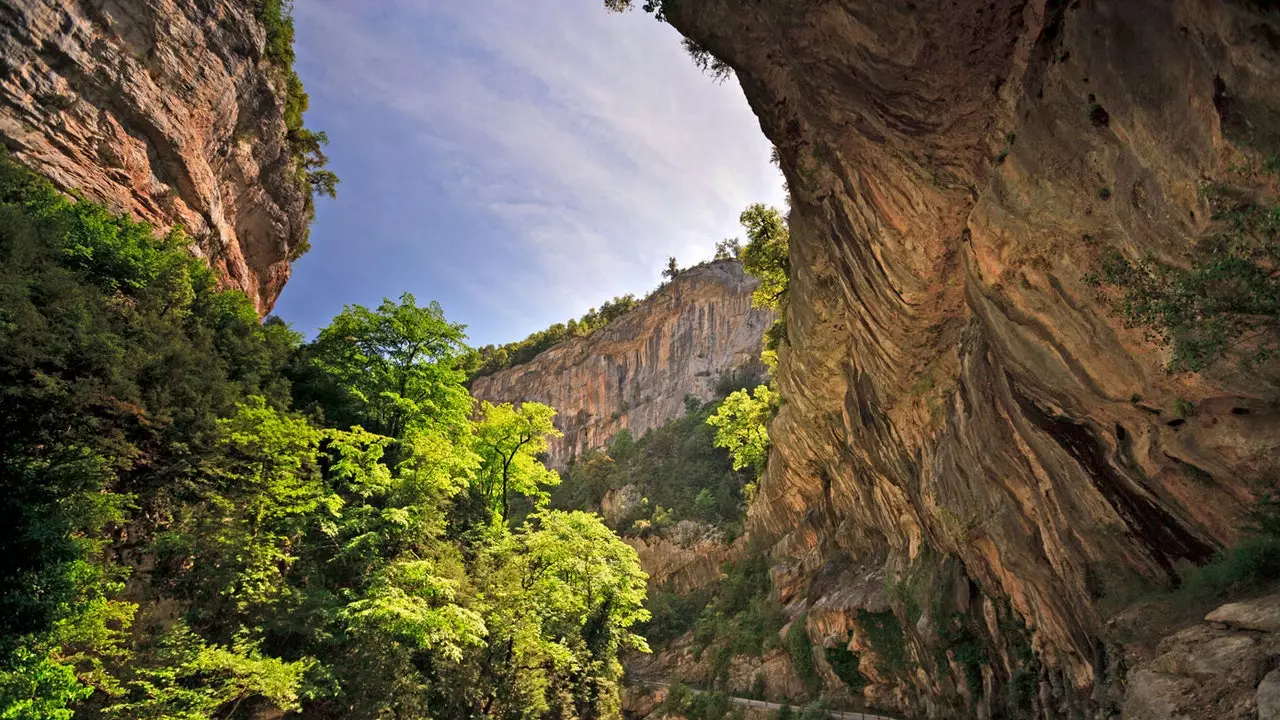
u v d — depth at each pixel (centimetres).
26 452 1323
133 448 1547
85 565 1203
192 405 1831
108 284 2033
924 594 1908
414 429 2686
